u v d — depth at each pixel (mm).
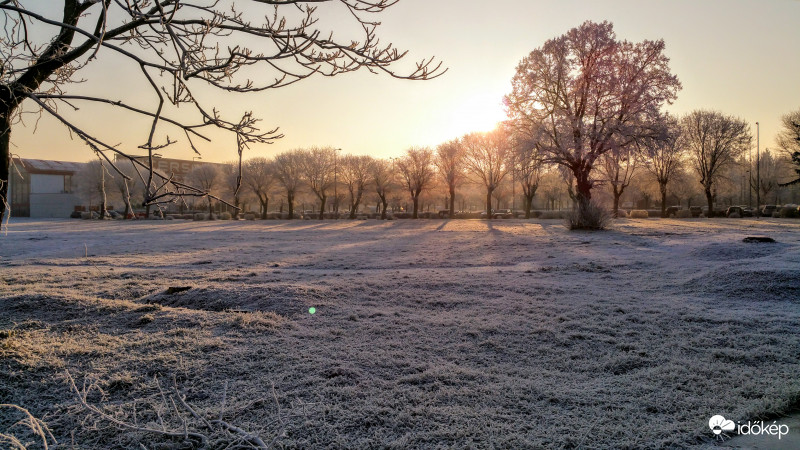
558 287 10203
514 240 22359
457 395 4738
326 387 4910
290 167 58625
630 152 30047
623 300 8953
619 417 4227
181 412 4359
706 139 45750
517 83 31594
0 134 3217
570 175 33688
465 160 52781
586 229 27172
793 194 62344
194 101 2738
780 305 8242
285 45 2797
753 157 56406
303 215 62531
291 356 5867
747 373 5242
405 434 3938
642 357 5883
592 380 5195
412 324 7391
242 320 7363
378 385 5008
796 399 4531
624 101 29016
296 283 10391
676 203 72750
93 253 18812
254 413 4352
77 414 4395
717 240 19391
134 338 6574
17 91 2746
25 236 28109
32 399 4730
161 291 9828
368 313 8102
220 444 3744
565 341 6531
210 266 14664
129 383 5059
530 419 4215
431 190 61406
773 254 12641
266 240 25094
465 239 23844
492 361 5828
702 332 6848
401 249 19531
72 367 5488
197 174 58906
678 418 4230
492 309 8344
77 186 62188
